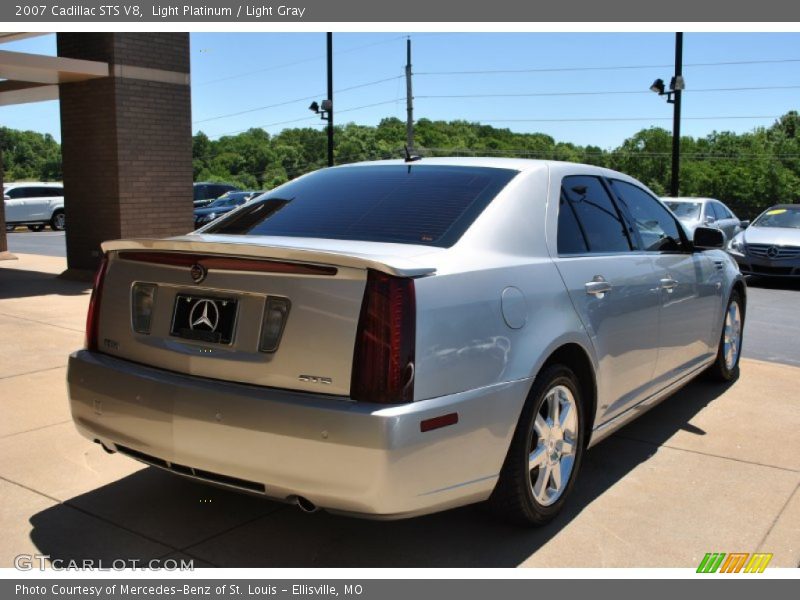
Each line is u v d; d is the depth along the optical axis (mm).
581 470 4195
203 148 112562
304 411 2682
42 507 3621
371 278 2721
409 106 46250
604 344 3746
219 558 3172
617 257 4031
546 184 3756
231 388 2865
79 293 10234
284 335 2803
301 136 110062
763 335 8445
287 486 2771
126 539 3324
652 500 3797
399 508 2701
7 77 10711
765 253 12766
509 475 3197
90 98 10953
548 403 3422
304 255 2760
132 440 3154
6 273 12602
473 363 2920
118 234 10992
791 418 5152
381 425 2602
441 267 2918
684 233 5055
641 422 5055
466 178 3666
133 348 3238
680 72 21984
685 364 4953
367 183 3809
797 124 114500
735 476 4117
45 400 5254
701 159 107938
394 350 2680
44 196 28469
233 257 2939
